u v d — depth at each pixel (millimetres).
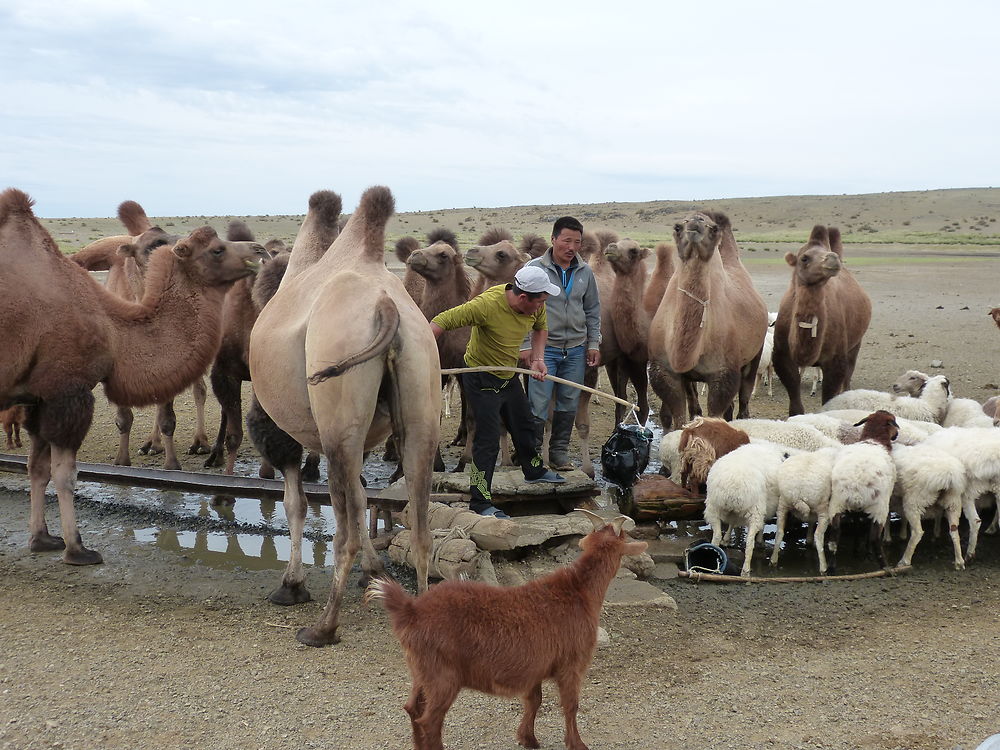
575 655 4676
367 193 6762
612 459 8680
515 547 7410
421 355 5961
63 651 6023
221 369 10344
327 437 5895
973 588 7582
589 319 9695
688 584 7660
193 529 9156
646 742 4914
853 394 11750
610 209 124125
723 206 124500
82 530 9031
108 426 13727
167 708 5223
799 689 5613
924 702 5422
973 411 11211
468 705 5402
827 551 8562
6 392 7582
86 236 60781
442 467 10836
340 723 5078
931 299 29609
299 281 6871
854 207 117188
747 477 7719
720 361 10438
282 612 6938
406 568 7883
